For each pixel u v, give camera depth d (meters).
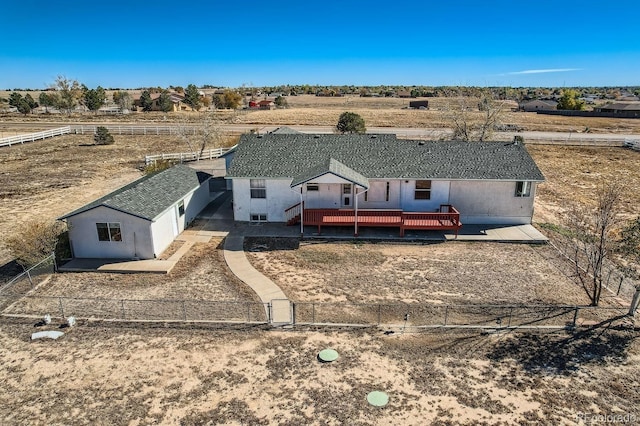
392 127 76.75
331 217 25.00
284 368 13.87
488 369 13.84
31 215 29.20
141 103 118.00
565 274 20.61
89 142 61.34
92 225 21.39
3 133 69.31
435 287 19.33
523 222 26.89
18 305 17.70
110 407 12.25
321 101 155.12
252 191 26.80
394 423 11.67
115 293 18.75
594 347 14.97
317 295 18.59
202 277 20.25
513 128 75.50
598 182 39.59
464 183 26.19
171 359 14.30
